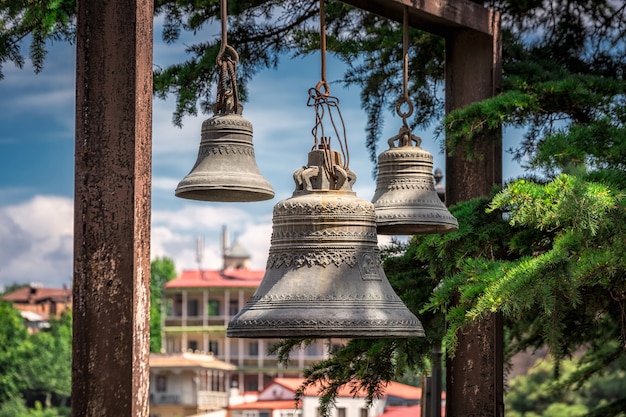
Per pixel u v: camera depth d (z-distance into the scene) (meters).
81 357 7.75
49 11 14.08
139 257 7.86
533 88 13.17
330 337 9.01
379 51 16.61
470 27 12.43
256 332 8.80
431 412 16.66
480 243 12.02
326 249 9.02
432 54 16.52
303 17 16.28
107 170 7.91
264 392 81.81
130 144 7.91
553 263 9.95
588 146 11.92
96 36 8.03
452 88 12.86
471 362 12.16
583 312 14.94
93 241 7.86
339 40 16.52
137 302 7.80
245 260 138.38
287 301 8.85
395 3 11.38
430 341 13.09
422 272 13.41
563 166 11.73
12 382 108.38
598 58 17.20
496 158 12.70
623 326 13.30
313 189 9.18
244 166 9.19
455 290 11.16
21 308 150.75
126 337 7.74
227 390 109.69
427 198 10.55
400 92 16.89
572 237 10.17
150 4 8.11
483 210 12.01
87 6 8.05
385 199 10.55
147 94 8.05
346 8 16.61
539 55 16.73
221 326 122.50
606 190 10.01
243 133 9.25
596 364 18.34
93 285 7.81
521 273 9.97
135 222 7.85
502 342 12.29
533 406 60.00
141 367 7.77
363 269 9.04
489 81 12.67
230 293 123.06
